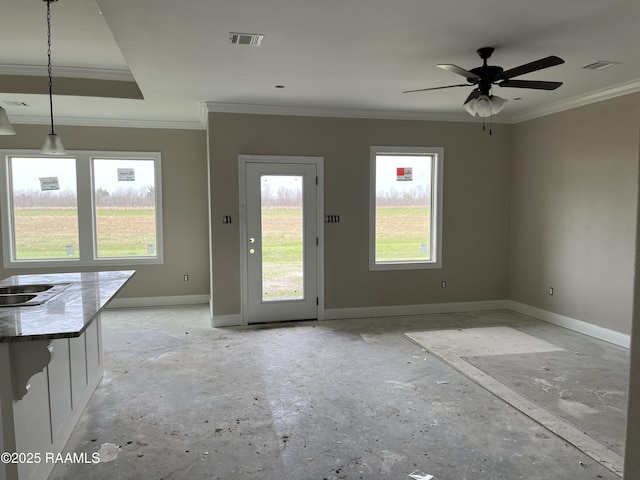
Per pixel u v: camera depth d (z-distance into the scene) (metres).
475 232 6.33
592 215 5.08
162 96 5.11
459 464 2.64
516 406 3.36
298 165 5.73
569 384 3.77
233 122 5.52
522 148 6.16
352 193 5.92
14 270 6.34
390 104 5.53
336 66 4.05
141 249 6.83
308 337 5.15
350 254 5.97
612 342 4.88
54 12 3.56
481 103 3.45
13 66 4.86
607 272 4.91
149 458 2.71
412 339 5.04
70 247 6.56
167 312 6.40
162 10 2.88
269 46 3.54
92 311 2.55
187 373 4.06
